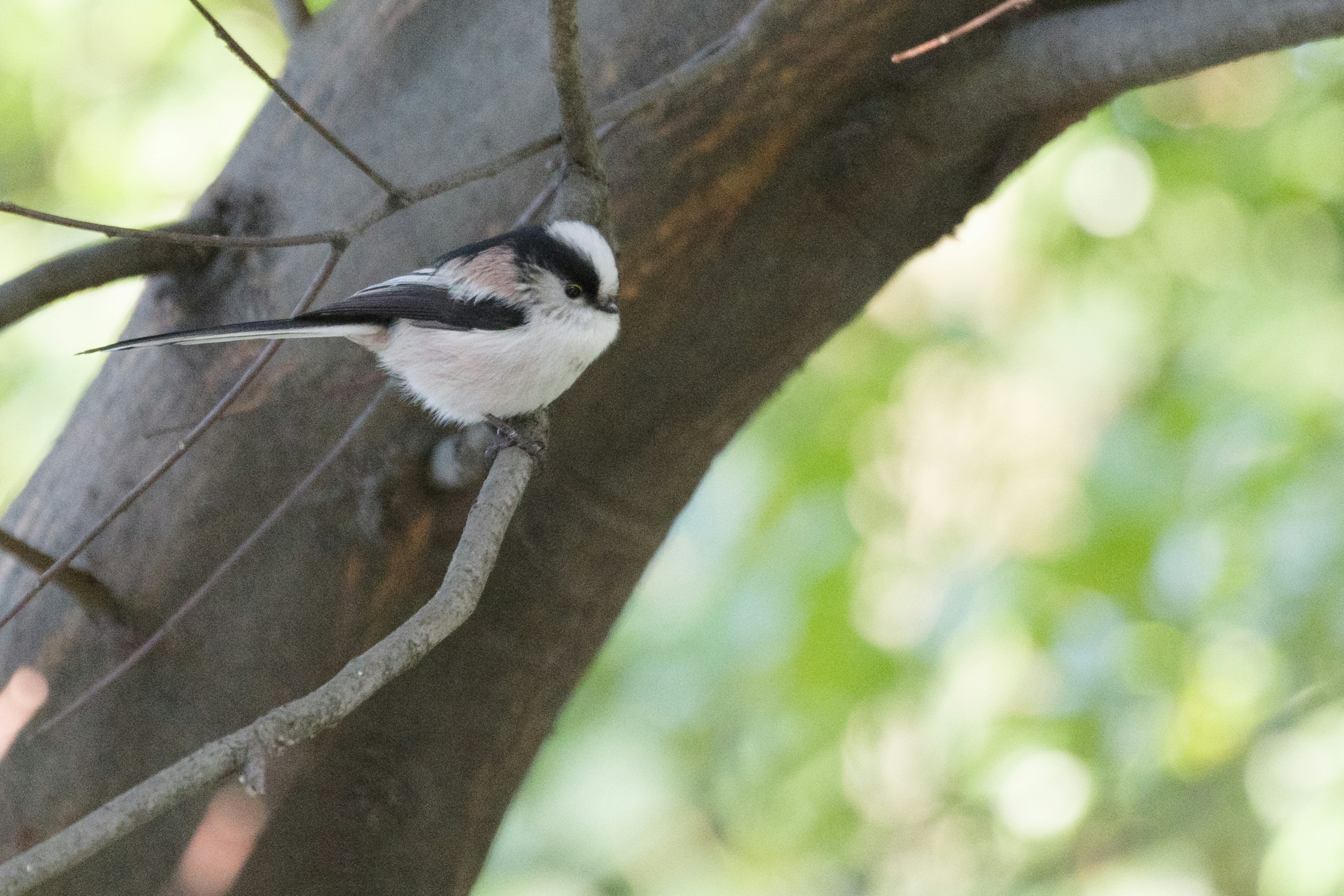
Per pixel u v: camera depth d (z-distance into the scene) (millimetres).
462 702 7027
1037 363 14469
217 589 6594
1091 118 13555
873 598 12922
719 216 6855
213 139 14133
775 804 13578
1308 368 11930
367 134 6844
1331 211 13617
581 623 7301
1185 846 11781
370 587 6672
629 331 7012
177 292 6891
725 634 13094
